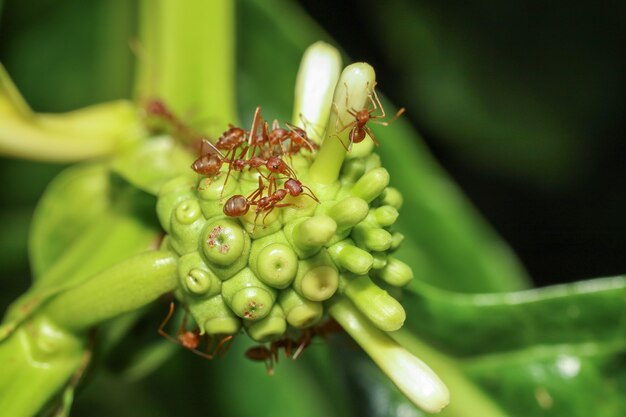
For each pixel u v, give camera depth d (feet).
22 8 0.92
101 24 0.93
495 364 0.80
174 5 0.84
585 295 0.78
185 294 0.71
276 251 0.69
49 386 0.74
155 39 0.85
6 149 0.81
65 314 0.73
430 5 1.03
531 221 1.16
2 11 0.92
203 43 0.84
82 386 0.76
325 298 0.70
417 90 1.03
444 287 0.89
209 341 0.74
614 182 1.10
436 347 0.80
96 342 0.75
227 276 0.70
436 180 0.88
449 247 0.89
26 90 0.93
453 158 1.09
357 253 0.69
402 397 0.86
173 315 0.78
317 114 0.74
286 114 0.90
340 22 1.04
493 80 1.03
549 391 0.80
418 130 1.04
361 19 1.03
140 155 0.80
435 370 0.81
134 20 0.93
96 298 0.72
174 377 0.92
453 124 1.03
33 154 0.81
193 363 0.92
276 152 0.72
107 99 0.94
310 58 0.75
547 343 0.80
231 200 0.69
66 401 0.75
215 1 0.85
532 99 1.03
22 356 0.74
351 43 1.04
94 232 0.78
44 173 0.96
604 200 1.12
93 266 0.77
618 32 1.03
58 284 0.76
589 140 1.05
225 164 0.71
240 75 0.90
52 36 0.93
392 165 0.88
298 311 0.70
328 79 0.75
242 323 0.71
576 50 1.04
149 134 0.81
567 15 1.03
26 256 0.96
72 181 0.81
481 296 0.79
